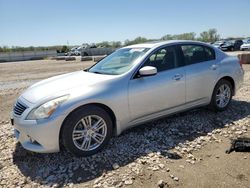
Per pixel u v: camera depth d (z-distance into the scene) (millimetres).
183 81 5242
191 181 3592
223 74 5910
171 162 4078
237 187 3432
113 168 3959
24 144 4215
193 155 4289
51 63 30250
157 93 4891
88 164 4090
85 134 4230
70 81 4633
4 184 3711
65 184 3650
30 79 14945
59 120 3986
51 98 4094
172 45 5301
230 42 35531
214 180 3598
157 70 4977
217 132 5141
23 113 4148
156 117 5035
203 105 5789
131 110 4637
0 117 6844
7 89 11336
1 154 4562
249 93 7938
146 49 5098
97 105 4336
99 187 3537
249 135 4977
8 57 50500
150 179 3658
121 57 5277
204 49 5793
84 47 51812
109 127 4418
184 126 5398
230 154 4277
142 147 4566
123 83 4547
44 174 3908
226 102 6160
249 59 16719
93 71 5262
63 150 4543
